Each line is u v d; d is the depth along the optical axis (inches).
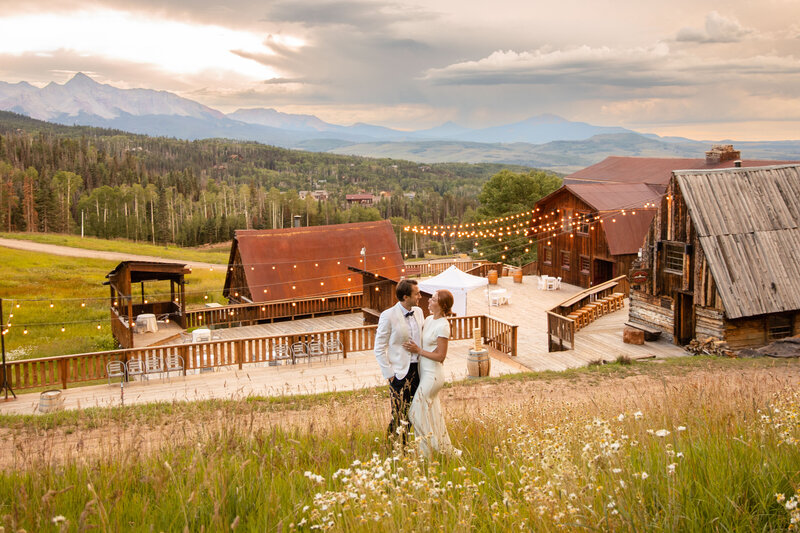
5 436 402.6
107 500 154.9
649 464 149.7
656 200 1352.1
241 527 140.4
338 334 786.2
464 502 135.5
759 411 214.7
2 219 4315.9
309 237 1277.1
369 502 133.7
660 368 628.7
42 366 647.1
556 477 134.1
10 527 124.5
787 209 805.2
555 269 1499.8
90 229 4992.6
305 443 227.8
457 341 877.8
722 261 751.1
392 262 1312.7
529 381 588.1
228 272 1284.4
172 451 222.5
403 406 240.1
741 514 125.0
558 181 2613.2
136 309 1033.5
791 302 748.0
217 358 736.3
